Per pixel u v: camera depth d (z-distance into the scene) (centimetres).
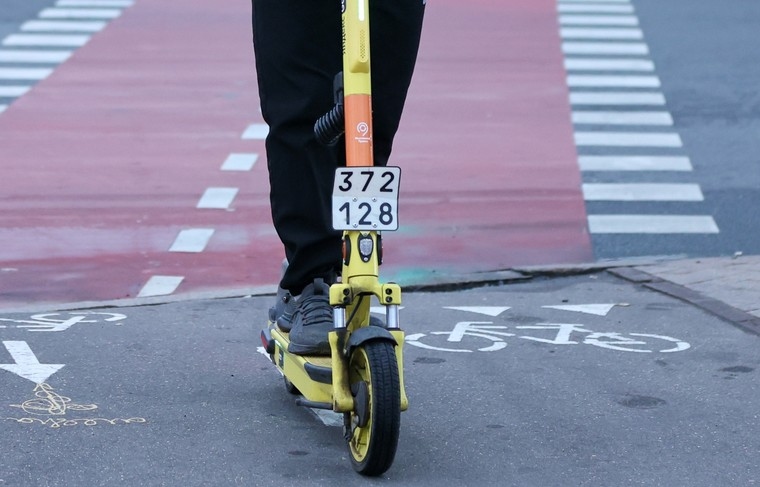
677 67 2839
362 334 700
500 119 2414
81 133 2316
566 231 1714
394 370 696
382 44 786
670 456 793
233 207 1838
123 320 1204
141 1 3612
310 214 813
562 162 2112
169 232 1698
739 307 1248
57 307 1313
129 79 2778
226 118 2436
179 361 1030
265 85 807
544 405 905
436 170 2052
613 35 3153
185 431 835
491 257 1580
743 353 1070
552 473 759
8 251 1595
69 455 783
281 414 877
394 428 698
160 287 1439
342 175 700
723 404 912
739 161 2112
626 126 2362
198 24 3328
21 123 2392
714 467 773
